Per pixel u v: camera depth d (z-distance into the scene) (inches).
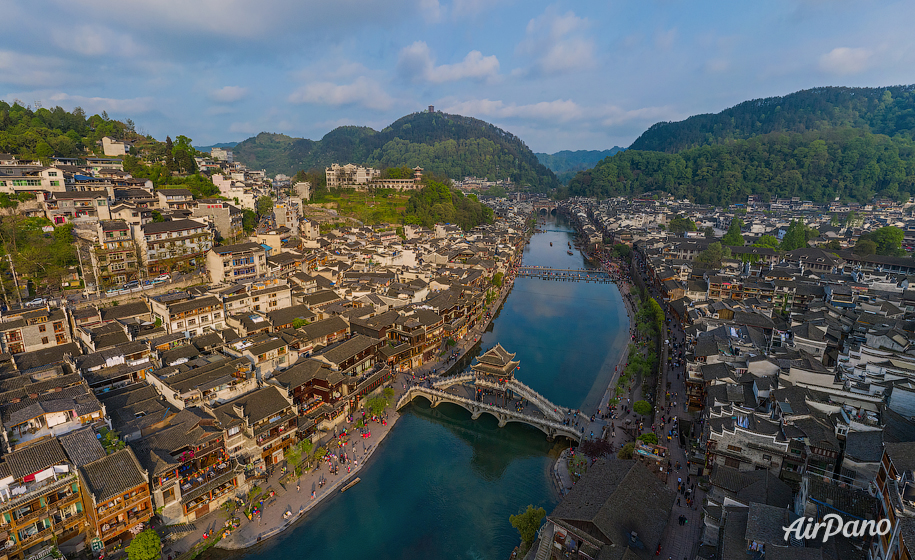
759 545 1824.6
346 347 3882.9
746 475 2358.5
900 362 3080.7
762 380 3159.5
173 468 2442.2
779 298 5378.9
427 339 4803.2
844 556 1696.6
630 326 6205.7
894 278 5723.4
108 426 2541.8
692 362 3838.6
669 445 3186.5
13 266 4015.8
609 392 4269.2
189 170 7637.8
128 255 4707.2
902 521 1512.1
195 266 5310.0
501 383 4060.0
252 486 2874.0
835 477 2309.3
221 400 3107.8
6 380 2827.3
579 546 2176.4
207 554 2444.6
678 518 2507.4
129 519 2308.1
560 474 3201.3
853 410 2625.5
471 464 3380.9
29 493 2097.7
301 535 2635.3
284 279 5246.1
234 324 4188.0
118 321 3782.0
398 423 3860.7
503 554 2593.5
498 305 6924.2
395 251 7032.5
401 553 2583.7
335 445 3410.4
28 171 5300.2
